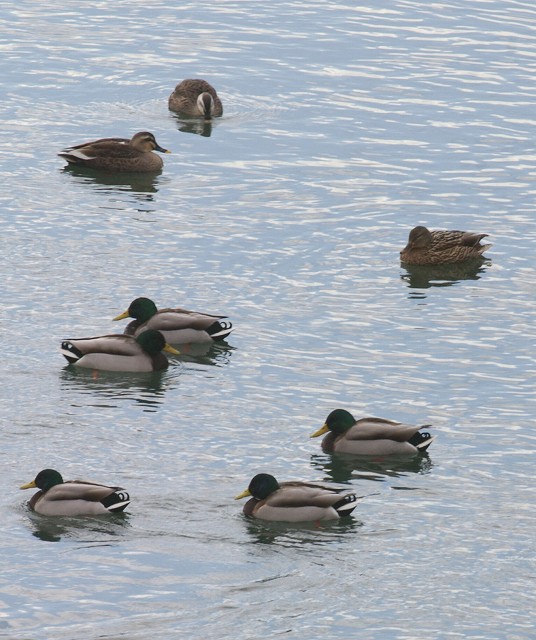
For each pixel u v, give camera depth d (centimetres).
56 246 3991
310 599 2430
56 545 2572
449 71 5453
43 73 5372
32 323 3538
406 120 5000
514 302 3759
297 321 3591
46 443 2959
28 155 4694
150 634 2317
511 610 2412
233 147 4803
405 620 2377
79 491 2673
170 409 3141
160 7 6125
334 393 3212
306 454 2952
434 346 3469
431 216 4272
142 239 4059
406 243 4100
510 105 5147
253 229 4147
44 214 4225
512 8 6216
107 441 2977
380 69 5462
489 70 5472
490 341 3506
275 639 2320
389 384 3259
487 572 2520
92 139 4834
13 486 2777
